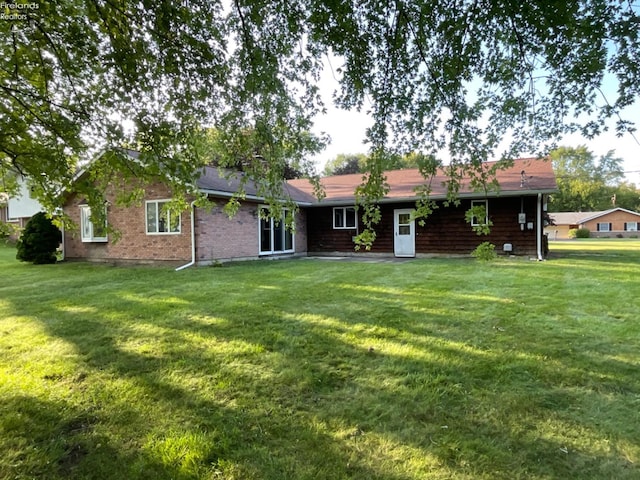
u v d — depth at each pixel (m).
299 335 4.04
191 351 3.59
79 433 2.29
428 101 3.15
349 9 2.77
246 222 12.61
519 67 2.86
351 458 2.04
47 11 2.78
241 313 4.94
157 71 3.20
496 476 1.90
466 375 3.03
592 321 4.45
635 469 1.95
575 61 2.65
